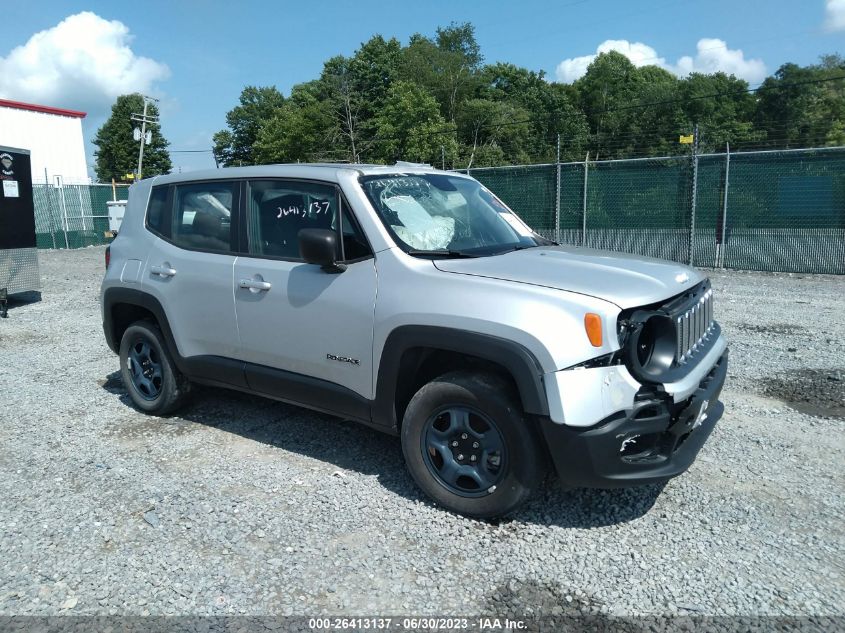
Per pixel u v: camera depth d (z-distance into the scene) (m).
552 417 3.09
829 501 3.67
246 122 91.19
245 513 3.62
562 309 3.12
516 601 2.85
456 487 3.54
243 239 4.39
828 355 6.59
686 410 3.27
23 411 5.41
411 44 81.12
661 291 3.34
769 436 4.59
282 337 4.12
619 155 72.00
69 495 3.88
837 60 73.12
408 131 59.69
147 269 4.93
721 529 3.39
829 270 12.33
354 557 3.20
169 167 93.81
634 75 102.31
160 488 3.94
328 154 65.00
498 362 3.20
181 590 2.96
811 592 2.87
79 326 9.04
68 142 39.88
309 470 4.15
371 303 3.68
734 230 13.22
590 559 3.15
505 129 71.56
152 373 5.19
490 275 3.43
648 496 3.75
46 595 2.94
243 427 4.92
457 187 4.58
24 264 10.63
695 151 13.45
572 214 15.23
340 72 78.81
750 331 7.70
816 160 12.24
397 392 3.68
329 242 3.66
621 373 3.10
